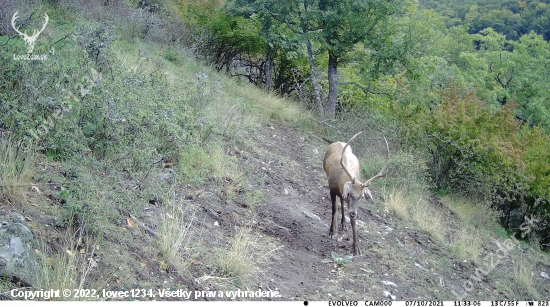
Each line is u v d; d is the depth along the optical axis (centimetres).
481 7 5025
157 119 686
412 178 1011
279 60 1705
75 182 511
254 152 957
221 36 1591
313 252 680
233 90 1305
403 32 1362
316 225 762
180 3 1600
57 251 451
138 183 596
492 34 3284
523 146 1203
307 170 990
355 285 617
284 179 898
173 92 827
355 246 698
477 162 1151
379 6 1298
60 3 1138
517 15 4650
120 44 1114
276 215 746
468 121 1140
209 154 804
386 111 1339
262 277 565
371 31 1386
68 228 475
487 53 3077
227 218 671
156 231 551
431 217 900
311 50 1446
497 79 3108
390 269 689
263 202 767
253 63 1719
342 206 765
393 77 1474
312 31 1384
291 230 718
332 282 611
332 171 740
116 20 1258
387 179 1008
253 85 1511
